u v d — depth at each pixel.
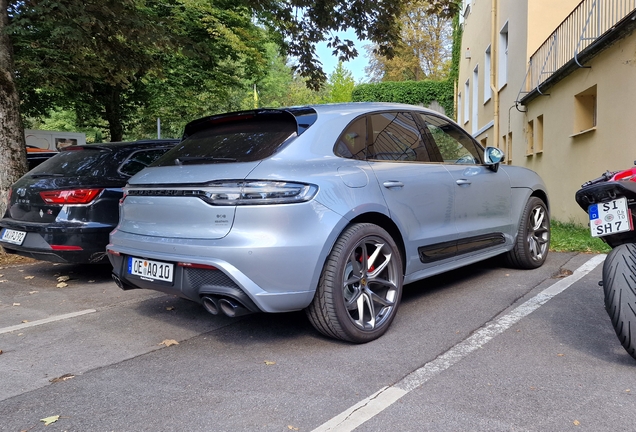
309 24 10.55
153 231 3.32
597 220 3.09
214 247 2.95
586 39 8.65
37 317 4.17
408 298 4.43
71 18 7.56
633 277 2.77
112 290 5.06
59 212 5.00
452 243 4.18
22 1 7.72
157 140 6.02
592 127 9.09
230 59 16.11
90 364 3.12
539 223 5.46
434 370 2.87
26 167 7.44
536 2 11.89
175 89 15.85
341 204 3.17
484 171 4.73
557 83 10.08
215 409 2.48
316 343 3.38
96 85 14.47
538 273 5.21
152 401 2.59
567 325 3.58
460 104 24.58
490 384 2.67
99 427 2.34
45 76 10.85
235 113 3.62
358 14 10.22
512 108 13.79
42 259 5.20
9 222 5.36
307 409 2.46
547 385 2.65
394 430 2.24
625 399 2.48
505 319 3.75
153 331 3.74
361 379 2.78
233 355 3.21
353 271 3.28
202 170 3.19
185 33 12.77
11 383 2.86
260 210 2.92
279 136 3.30
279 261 2.92
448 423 2.29
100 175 5.23
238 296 2.91
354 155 3.51
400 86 30.22
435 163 4.18
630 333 2.71
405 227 3.68
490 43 16.61
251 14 13.39
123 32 8.56
